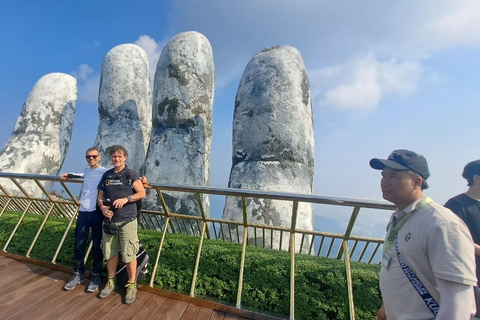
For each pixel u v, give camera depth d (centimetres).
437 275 104
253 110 518
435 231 108
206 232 309
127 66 740
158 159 623
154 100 670
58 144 800
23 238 339
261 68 534
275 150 498
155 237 296
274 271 244
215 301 241
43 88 803
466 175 209
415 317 112
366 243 357
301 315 226
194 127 647
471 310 99
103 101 732
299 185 486
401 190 133
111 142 690
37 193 715
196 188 254
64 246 312
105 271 282
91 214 265
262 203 460
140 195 244
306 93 541
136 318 210
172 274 264
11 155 714
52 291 244
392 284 125
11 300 224
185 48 657
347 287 226
